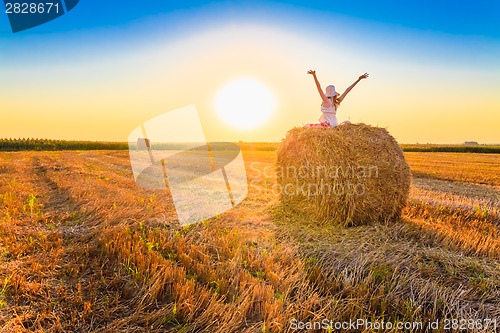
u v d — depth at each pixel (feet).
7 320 8.82
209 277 11.41
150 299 10.11
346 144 17.72
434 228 17.16
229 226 17.70
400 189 18.71
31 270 11.56
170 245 14.25
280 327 8.64
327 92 21.71
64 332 8.50
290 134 20.83
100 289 10.80
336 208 18.06
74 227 17.04
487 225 19.10
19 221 17.20
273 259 13.23
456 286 11.44
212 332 8.64
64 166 45.78
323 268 12.57
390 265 12.71
